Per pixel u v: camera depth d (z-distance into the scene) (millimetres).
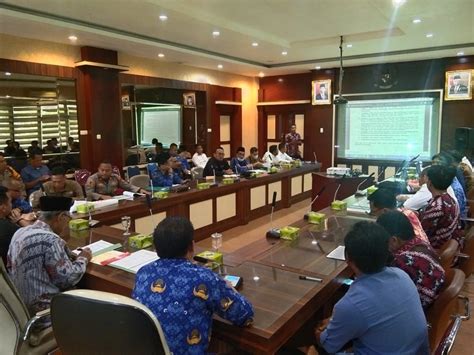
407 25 5555
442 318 1581
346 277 1995
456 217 2607
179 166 5766
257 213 5832
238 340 1406
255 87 10281
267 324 1414
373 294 1291
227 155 9867
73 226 2754
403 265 1693
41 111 6000
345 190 5465
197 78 8578
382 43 6676
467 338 2594
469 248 2457
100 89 6465
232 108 9758
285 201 6543
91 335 1124
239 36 5957
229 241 4750
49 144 6125
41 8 4531
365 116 8828
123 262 2053
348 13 5027
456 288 1576
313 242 2424
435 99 8047
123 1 4297
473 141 6605
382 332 1267
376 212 2490
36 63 5730
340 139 9188
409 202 3229
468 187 4043
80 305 1108
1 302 1563
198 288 1317
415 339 1289
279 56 7750
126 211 3562
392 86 8398
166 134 8359
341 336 1318
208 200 4785
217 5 4742
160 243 1396
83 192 4406
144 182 4945
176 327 1286
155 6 4477
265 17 5262
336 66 8711
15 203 3391
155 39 6117
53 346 1711
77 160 6438
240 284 1763
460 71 7645
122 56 6895
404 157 8492
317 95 9273
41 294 1850
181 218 1461
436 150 8109
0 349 1606
